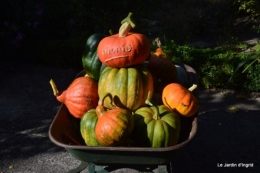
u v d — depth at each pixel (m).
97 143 1.41
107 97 1.49
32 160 2.40
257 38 4.27
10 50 4.02
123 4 4.62
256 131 2.62
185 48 3.51
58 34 4.22
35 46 3.96
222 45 3.85
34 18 4.01
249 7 4.80
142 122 1.40
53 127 1.44
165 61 1.76
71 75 3.69
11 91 3.37
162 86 1.75
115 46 1.50
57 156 2.44
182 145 1.27
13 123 2.85
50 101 3.18
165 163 1.34
